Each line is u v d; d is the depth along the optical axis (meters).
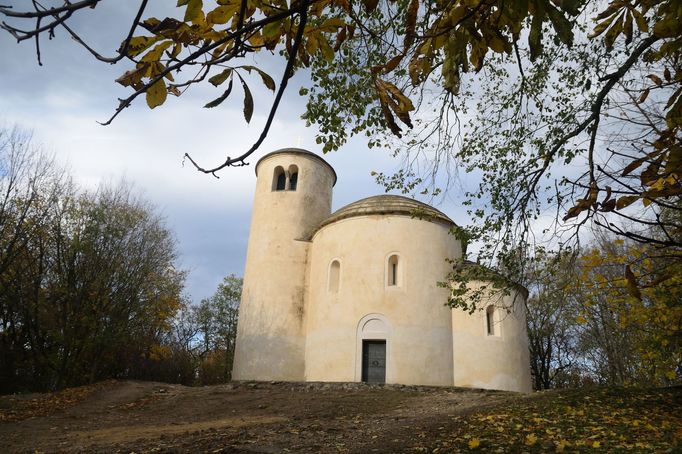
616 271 14.98
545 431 9.05
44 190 27.02
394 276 23.09
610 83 7.36
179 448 9.30
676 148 4.01
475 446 7.92
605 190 4.34
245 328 26.00
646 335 13.70
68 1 2.00
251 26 2.44
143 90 2.50
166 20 2.44
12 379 25.45
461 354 22.02
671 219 6.64
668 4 4.23
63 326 25.20
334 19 3.01
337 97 7.19
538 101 9.55
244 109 2.76
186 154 2.69
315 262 25.83
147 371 32.72
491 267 10.64
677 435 8.04
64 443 11.42
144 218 29.95
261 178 29.56
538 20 2.87
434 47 3.32
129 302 27.59
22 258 26.30
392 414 13.58
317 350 22.92
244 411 15.61
